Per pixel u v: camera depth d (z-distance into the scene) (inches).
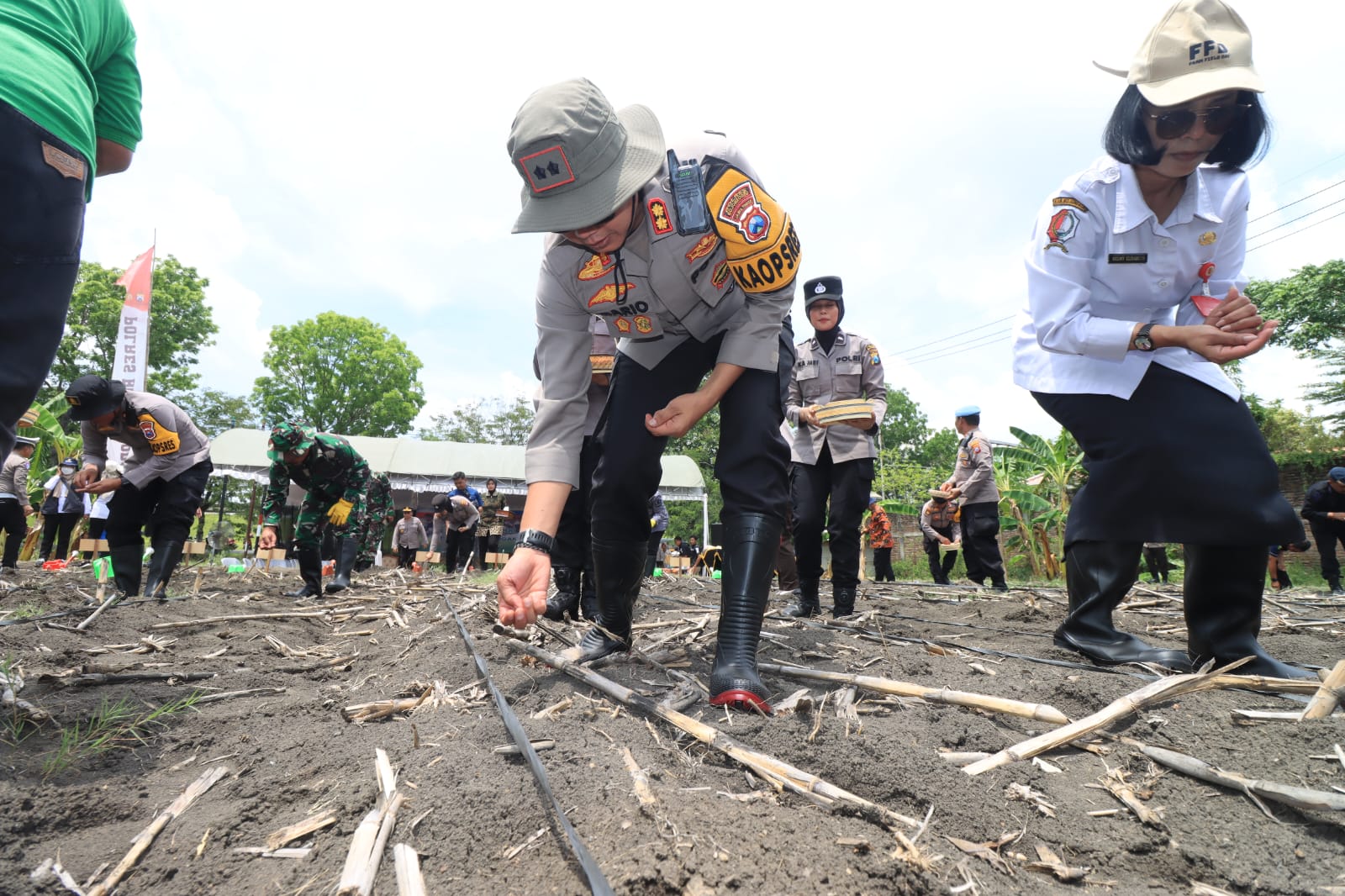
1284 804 53.3
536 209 66.8
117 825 54.6
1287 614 165.8
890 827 49.4
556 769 57.0
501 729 67.7
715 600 227.1
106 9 70.3
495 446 897.5
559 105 64.5
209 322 1347.2
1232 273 90.5
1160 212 88.4
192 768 65.9
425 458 856.9
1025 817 53.4
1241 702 72.5
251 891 44.6
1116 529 91.2
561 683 87.4
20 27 59.5
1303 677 78.2
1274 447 834.2
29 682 88.2
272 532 221.3
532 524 75.0
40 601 182.4
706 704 77.3
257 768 65.1
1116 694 77.7
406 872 43.6
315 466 222.8
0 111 54.8
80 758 65.6
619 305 80.6
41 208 57.8
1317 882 45.3
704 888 41.3
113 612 160.1
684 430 81.0
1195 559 87.1
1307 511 343.9
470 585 256.8
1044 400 97.6
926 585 325.7
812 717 70.9
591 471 149.0
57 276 60.0
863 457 166.6
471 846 47.4
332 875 45.5
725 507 83.1
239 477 756.0
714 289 80.7
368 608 195.9
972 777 58.0
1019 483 629.0
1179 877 47.3
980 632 137.9
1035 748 62.9
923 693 76.7
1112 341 83.3
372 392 1692.9
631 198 71.3
